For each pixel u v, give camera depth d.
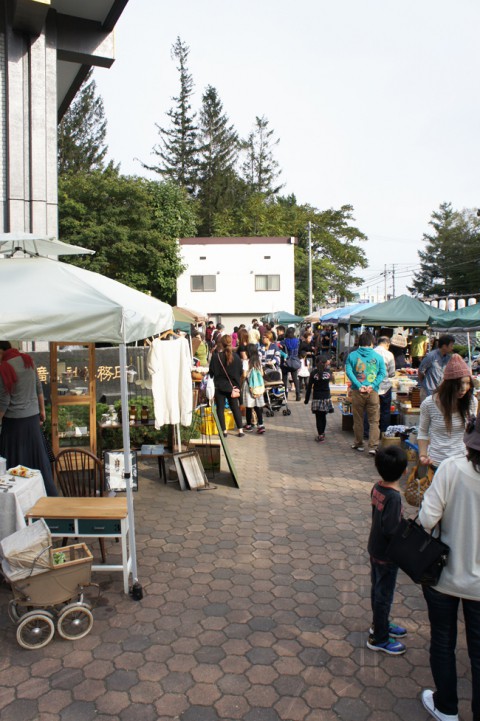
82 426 7.01
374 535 3.40
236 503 6.25
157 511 5.98
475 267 56.94
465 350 18.75
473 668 2.69
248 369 9.99
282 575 4.51
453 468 2.63
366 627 3.78
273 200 56.81
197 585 4.34
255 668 3.33
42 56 8.72
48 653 3.46
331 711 2.98
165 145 50.62
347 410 10.16
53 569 3.56
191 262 31.44
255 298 31.61
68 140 42.72
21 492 4.27
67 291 3.95
